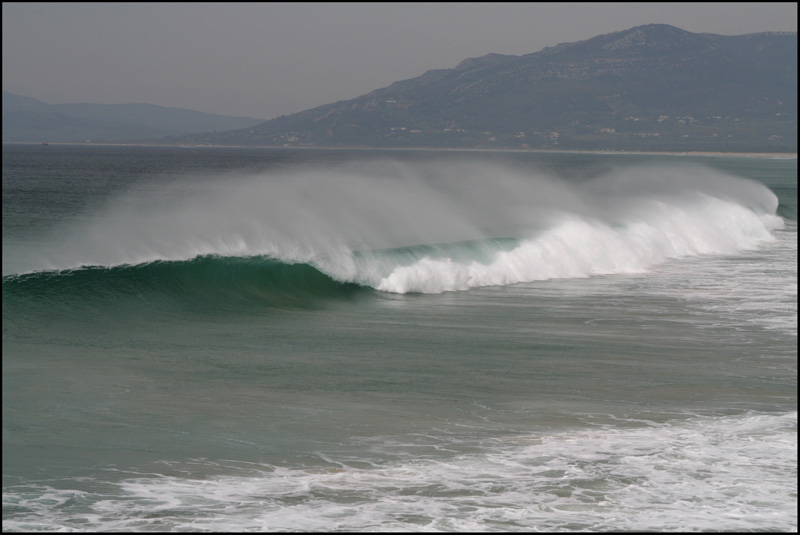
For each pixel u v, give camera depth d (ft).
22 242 289.53
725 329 153.79
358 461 79.97
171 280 167.22
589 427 92.38
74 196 566.36
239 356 122.11
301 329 146.41
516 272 221.05
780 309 177.06
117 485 72.38
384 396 102.73
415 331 146.92
